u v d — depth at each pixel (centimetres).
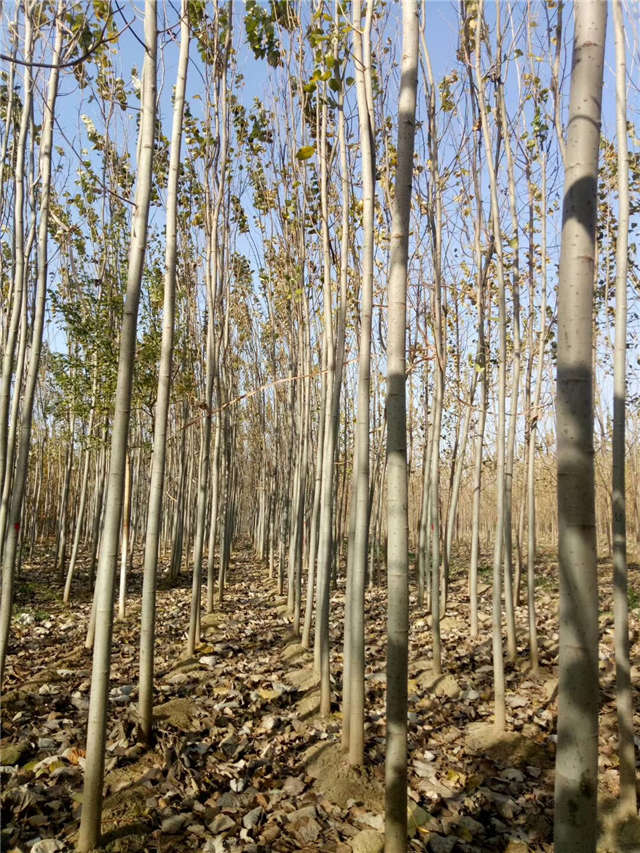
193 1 603
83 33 448
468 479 1852
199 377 1048
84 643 792
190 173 829
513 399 652
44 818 368
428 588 1037
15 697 553
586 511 191
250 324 1350
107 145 910
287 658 746
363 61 431
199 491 758
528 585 696
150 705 480
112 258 970
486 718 570
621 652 394
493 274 730
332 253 684
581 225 197
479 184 636
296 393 1170
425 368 977
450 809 409
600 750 491
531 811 405
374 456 1238
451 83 635
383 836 367
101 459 1198
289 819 384
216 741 498
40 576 1327
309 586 787
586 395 194
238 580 1434
